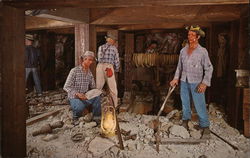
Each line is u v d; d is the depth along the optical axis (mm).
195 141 3631
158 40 7867
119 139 3418
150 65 7395
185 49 3854
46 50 8656
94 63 5434
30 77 8492
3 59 2764
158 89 7535
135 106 6957
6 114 2854
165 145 3594
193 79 3766
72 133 4039
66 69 9883
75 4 2723
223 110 5453
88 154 3293
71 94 4301
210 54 6172
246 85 4258
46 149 3439
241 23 4344
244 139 3816
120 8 5008
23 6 2781
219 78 6066
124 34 7730
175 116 4895
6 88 2826
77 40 5277
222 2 2555
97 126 4316
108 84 4625
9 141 2904
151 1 2639
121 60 7895
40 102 6383
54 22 5547
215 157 3191
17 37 2885
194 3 2584
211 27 6031
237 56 4629
